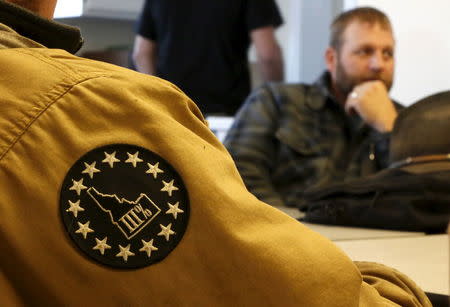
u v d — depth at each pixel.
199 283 0.54
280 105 2.27
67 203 0.53
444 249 1.28
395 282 0.79
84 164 0.54
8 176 0.53
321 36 4.49
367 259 1.18
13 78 0.56
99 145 0.54
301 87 2.30
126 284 0.52
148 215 0.53
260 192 2.17
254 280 0.54
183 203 0.54
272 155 2.25
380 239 1.40
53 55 0.60
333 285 0.56
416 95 3.17
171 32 2.98
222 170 0.57
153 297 0.53
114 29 3.85
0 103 0.55
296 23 4.54
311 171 2.21
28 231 0.52
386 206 1.52
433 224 1.48
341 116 2.26
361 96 2.21
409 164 1.62
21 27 0.67
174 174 0.55
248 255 0.54
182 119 0.60
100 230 0.52
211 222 0.54
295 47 4.54
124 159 0.54
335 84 2.34
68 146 0.54
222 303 0.54
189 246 0.54
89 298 0.52
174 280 0.53
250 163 2.20
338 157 2.23
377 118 2.19
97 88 0.57
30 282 0.53
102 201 0.53
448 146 1.60
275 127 2.25
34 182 0.53
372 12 2.32
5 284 0.53
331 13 4.48
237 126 2.26
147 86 0.60
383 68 2.30
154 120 0.56
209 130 0.61
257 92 2.30
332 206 1.61
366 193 1.57
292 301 0.55
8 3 0.66
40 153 0.54
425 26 3.11
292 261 0.56
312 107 2.26
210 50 2.97
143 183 0.54
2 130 0.54
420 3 3.11
